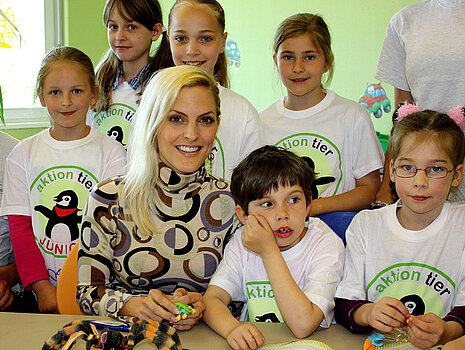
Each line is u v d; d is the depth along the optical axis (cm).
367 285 129
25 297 178
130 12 204
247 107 182
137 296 115
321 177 191
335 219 164
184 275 131
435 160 119
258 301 128
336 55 381
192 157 124
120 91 210
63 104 174
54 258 172
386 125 348
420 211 122
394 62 209
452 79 189
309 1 394
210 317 111
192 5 183
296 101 199
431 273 125
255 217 123
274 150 131
